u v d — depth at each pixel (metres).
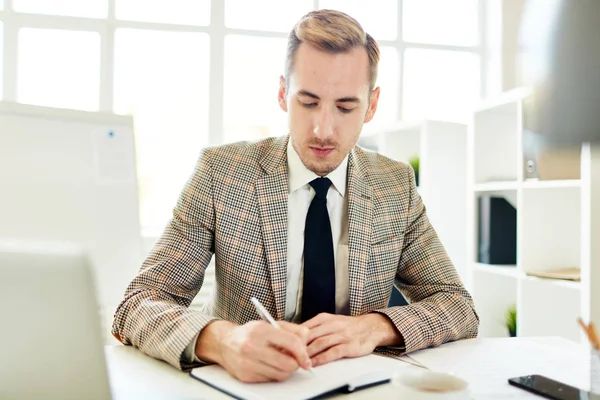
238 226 1.15
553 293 2.25
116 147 1.15
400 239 1.25
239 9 3.12
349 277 1.16
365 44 1.07
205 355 0.85
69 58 2.90
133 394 0.74
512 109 2.43
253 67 3.15
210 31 3.05
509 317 2.54
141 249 1.17
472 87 3.46
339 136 1.08
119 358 0.91
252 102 3.15
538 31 0.36
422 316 1.04
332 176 1.20
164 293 1.06
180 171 3.04
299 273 1.18
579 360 0.94
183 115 3.05
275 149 1.25
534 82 0.37
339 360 0.89
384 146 3.01
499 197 2.48
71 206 1.07
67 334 0.48
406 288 1.28
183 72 3.05
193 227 1.15
